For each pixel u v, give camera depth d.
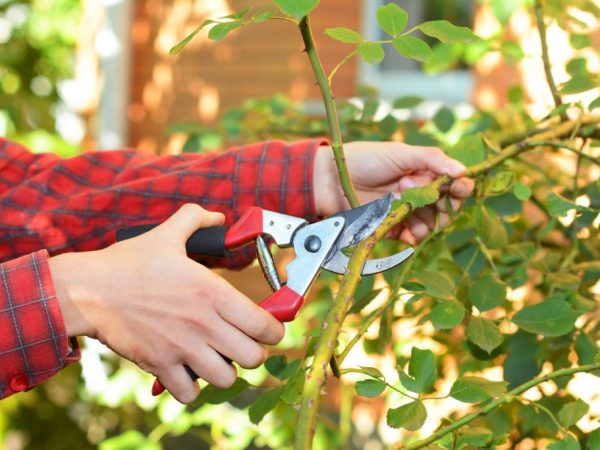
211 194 1.32
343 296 0.83
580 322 1.48
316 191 1.30
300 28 0.89
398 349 1.54
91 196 1.34
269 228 1.02
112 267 0.94
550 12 1.31
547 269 1.16
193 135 1.84
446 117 1.56
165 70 4.16
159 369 0.96
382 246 1.61
